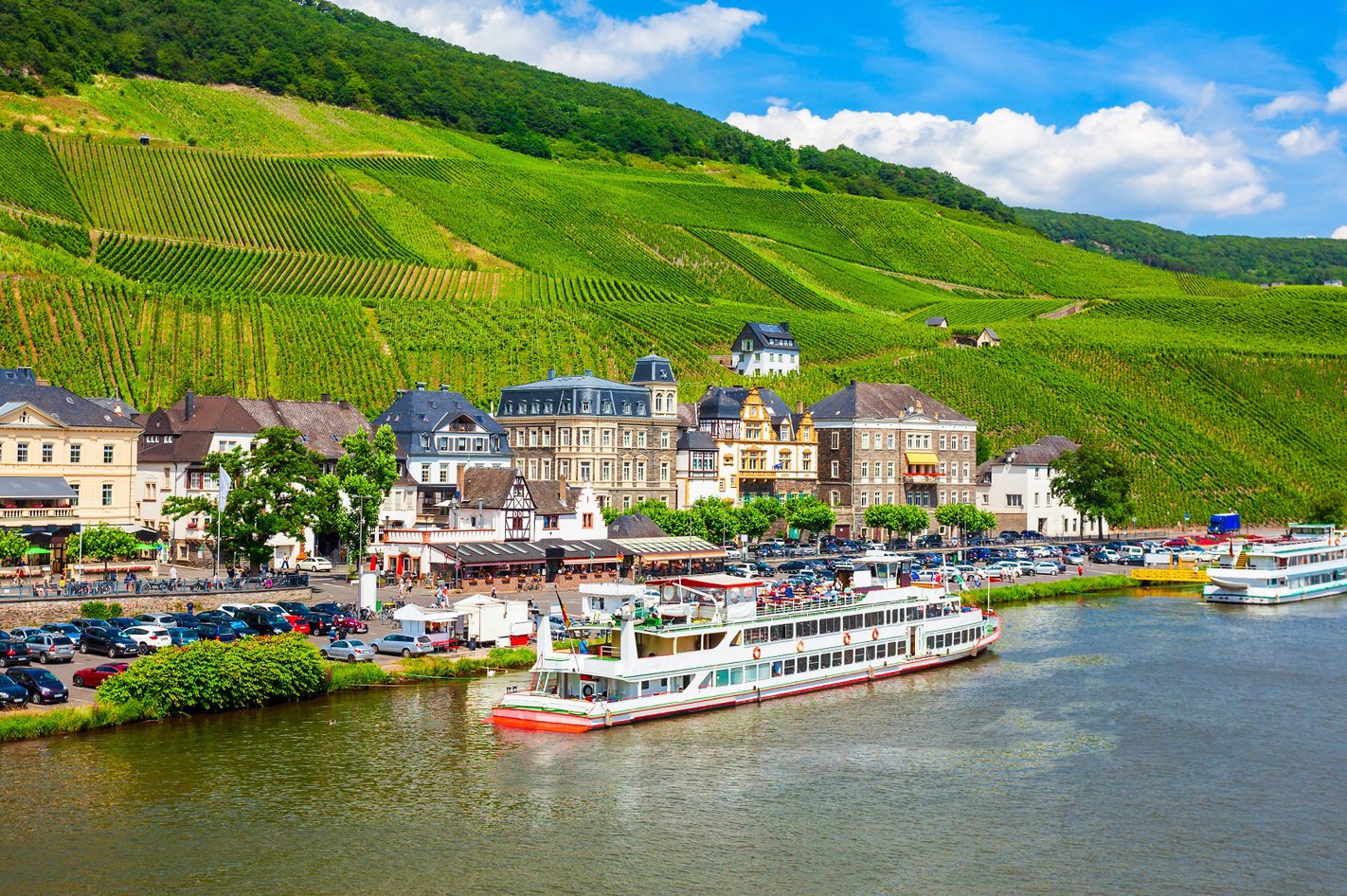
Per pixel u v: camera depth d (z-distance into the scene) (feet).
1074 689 323.57
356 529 432.25
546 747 265.34
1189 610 462.60
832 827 222.28
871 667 335.47
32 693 268.62
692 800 235.20
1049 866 206.08
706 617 307.99
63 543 426.92
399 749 260.21
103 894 191.01
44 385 470.39
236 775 241.55
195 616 343.87
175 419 504.02
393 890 194.18
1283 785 245.04
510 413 608.60
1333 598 504.02
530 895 193.06
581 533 512.22
